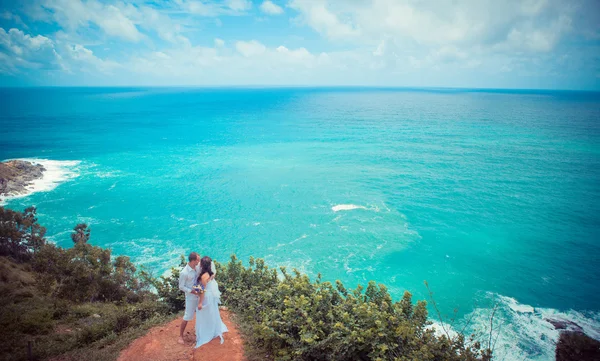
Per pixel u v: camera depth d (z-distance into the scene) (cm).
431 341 862
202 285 817
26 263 2712
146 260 4147
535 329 2908
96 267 1958
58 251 2119
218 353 813
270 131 15100
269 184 7438
